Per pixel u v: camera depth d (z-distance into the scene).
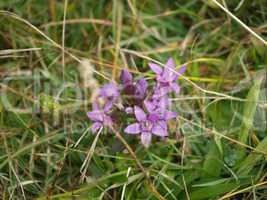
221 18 0.34
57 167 0.27
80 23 0.34
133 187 0.26
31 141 0.28
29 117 0.29
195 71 0.31
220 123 0.28
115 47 0.33
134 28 0.35
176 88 0.27
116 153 0.27
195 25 0.33
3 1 0.33
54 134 0.28
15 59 0.32
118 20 0.34
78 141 0.26
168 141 0.28
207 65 0.32
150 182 0.26
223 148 0.27
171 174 0.27
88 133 0.28
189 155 0.28
